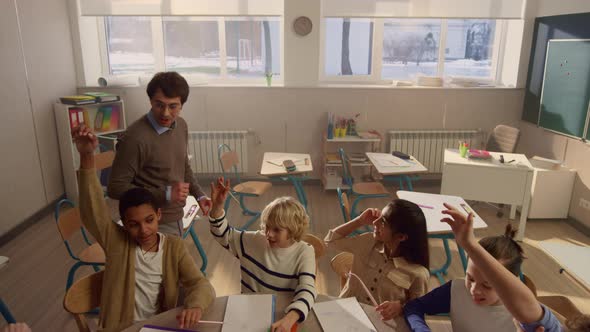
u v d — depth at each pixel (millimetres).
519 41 5270
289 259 1772
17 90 4082
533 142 5145
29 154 4254
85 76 5258
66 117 4594
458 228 1247
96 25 5469
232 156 4402
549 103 4809
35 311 2869
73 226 2670
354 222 2125
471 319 1543
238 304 1610
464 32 5598
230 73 5645
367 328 1525
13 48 4031
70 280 2705
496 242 1534
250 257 1824
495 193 3941
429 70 5746
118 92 5227
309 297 1602
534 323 1216
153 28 5492
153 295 1777
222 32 5492
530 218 4484
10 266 3463
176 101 1891
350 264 2391
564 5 4586
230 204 4922
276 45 5535
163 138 2023
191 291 1653
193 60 5609
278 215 1717
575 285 3301
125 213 1653
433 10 5156
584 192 4215
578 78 4316
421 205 3031
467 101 5379
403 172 3965
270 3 5113
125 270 1711
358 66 5699
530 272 3484
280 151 5496
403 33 5582
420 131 5387
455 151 4391
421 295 1812
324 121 5391
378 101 5348
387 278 1883
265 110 5340
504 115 5449
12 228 3975
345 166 4586
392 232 1829
